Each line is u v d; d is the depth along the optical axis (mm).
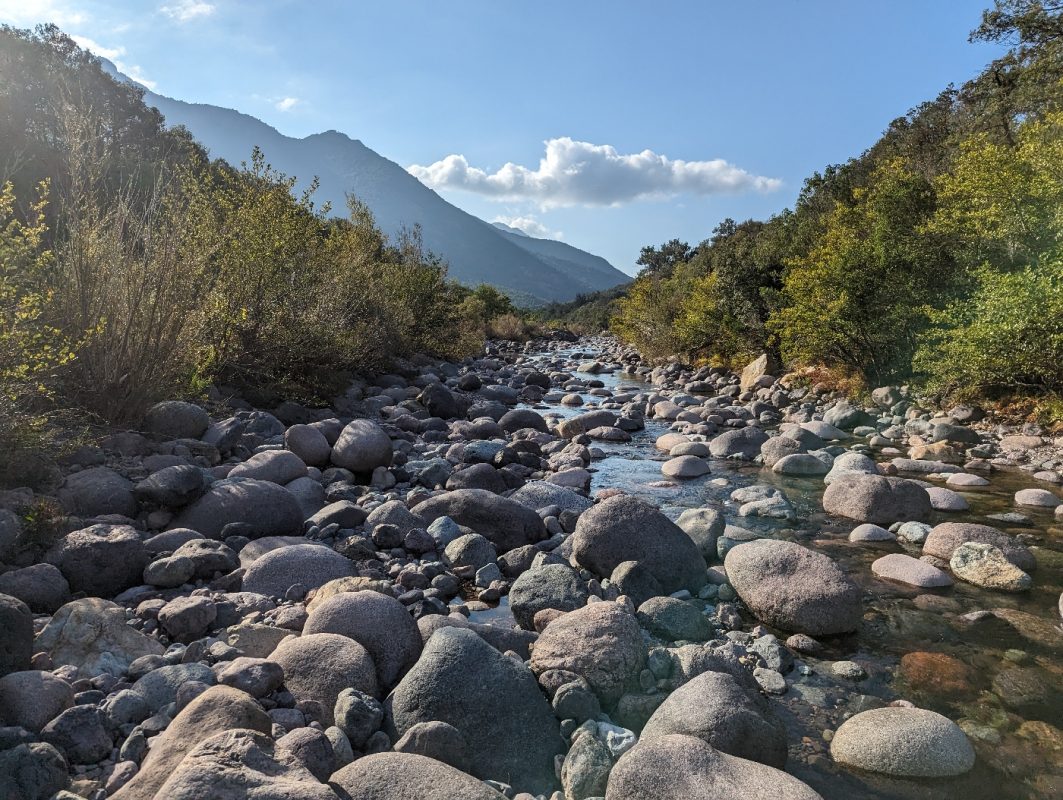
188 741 2861
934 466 9945
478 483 8562
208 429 8531
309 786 2488
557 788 3398
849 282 15969
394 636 4160
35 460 5844
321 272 13688
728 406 17078
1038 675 4457
